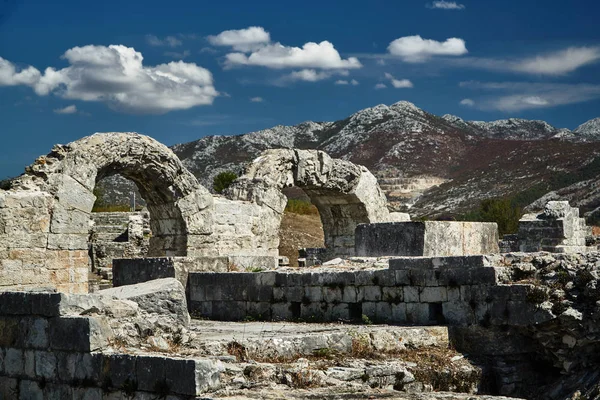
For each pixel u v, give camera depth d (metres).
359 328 14.66
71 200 24.20
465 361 14.19
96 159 25.25
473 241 22.08
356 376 12.21
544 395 13.99
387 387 12.55
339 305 16.61
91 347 11.30
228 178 62.53
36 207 23.20
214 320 18.11
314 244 50.03
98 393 11.16
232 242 29.70
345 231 37.69
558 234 35.09
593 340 13.72
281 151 33.09
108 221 45.47
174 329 12.79
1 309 12.62
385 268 17.06
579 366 14.07
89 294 12.15
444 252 20.73
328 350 13.18
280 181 32.81
